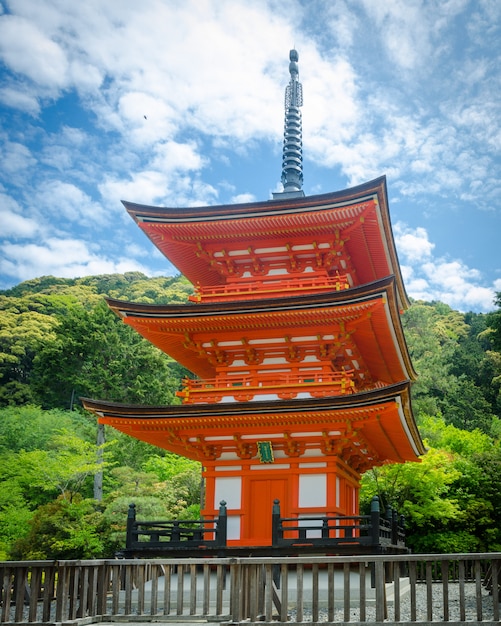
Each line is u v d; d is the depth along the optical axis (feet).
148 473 179.01
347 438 78.02
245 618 50.65
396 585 47.52
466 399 255.91
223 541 72.59
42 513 147.23
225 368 86.17
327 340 82.17
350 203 78.07
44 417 239.30
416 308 270.05
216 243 87.81
